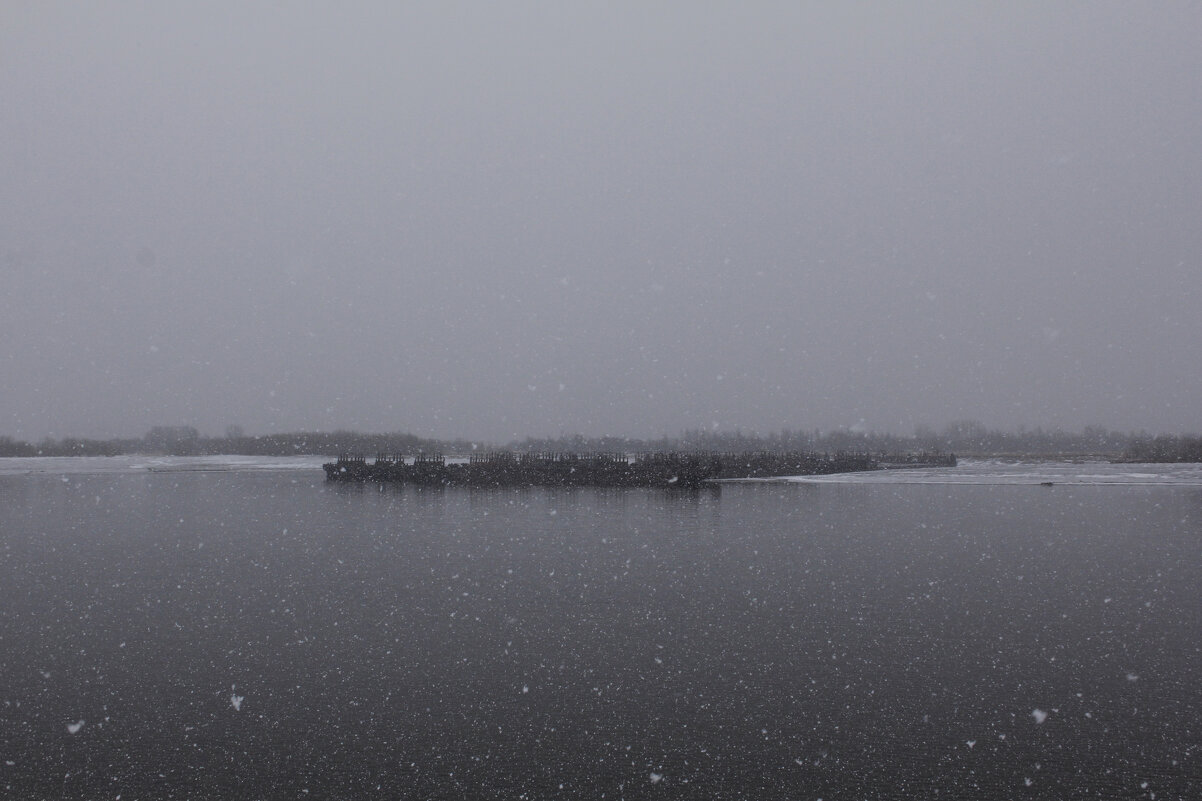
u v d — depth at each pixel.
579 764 7.88
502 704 9.51
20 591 16.16
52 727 8.87
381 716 9.16
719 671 10.68
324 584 16.70
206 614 14.03
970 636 12.33
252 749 8.27
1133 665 10.78
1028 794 7.19
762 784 7.43
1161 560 19.34
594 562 19.34
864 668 10.76
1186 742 8.23
